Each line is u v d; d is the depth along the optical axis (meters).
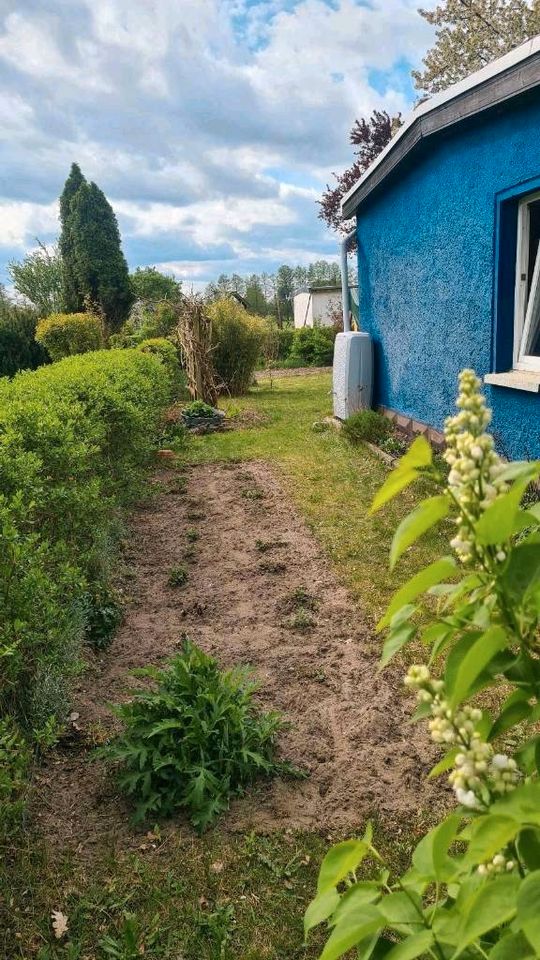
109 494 5.87
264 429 10.55
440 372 7.17
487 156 5.68
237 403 13.40
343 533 5.71
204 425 10.73
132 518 6.50
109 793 2.90
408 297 8.06
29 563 2.98
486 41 16.23
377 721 3.29
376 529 5.73
